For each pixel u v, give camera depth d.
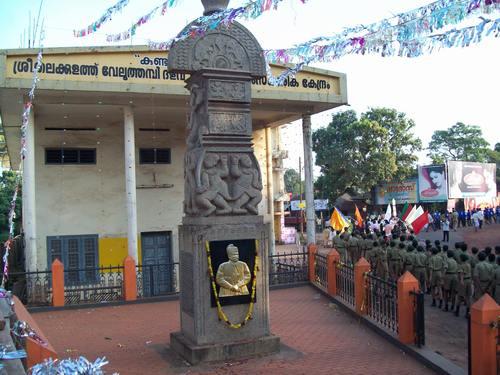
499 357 6.67
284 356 8.75
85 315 12.98
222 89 9.03
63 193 18.03
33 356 5.57
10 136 21.23
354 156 42.69
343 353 8.98
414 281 9.20
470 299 12.48
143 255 18.89
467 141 60.50
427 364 8.20
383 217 34.00
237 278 8.70
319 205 45.91
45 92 14.27
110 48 14.46
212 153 8.93
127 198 15.84
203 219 8.71
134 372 8.18
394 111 43.72
